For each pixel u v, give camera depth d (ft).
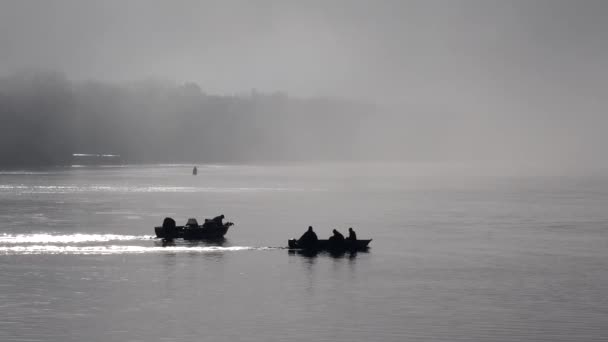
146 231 442.09
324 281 289.94
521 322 231.30
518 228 481.05
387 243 398.42
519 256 352.49
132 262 328.29
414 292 271.08
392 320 233.35
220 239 409.28
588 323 230.27
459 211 626.64
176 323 228.84
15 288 273.13
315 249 369.71
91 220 510.17
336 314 239.91
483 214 595.88
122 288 274.57
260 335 217.97
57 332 219.20
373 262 332.60
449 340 214.48
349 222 518.37
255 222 515.09
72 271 305.53
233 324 228.22
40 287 274.77
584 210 640.99
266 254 353.51
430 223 514.27
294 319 233.96
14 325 225.56
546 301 257.55
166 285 280.10
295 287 278.46
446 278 296.92
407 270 313.53
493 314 240.32
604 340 214.69
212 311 242.58
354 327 225.97
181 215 563.48
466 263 331.98
